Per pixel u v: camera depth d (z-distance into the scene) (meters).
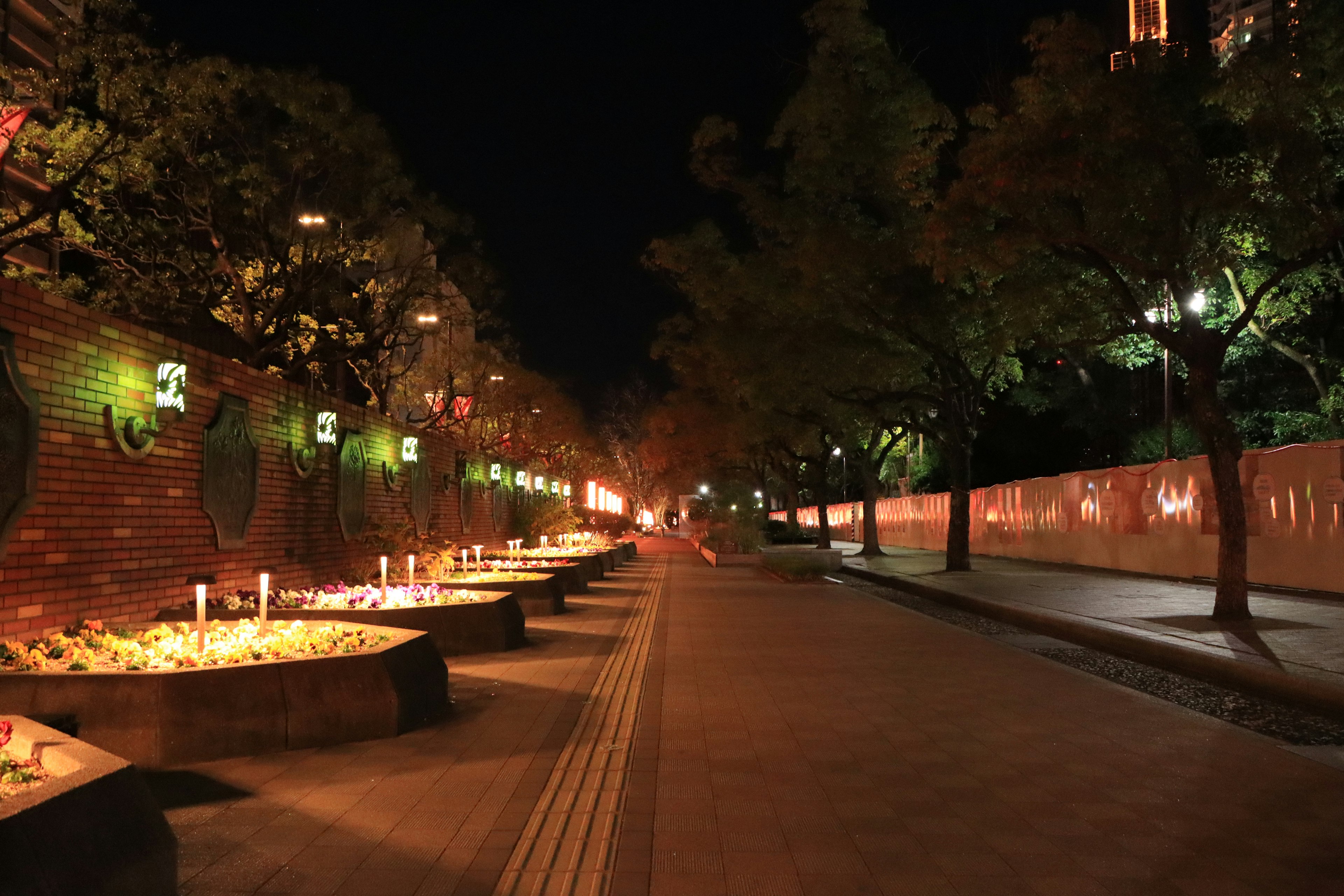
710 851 5.15
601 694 9.50
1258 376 31.16
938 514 42.72
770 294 23.73
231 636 8.53
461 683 10.04
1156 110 13.07
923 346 23.12
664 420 47.44
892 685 9.96
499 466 29.78
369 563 16.08
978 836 5.35
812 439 37.53
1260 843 5.20
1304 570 17.62
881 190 22.20
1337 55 12.51
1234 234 14.78
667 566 35.47
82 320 8.53
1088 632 13.66
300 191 19.52
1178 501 22.12
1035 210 13.76
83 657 7.29
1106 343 17.33
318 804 5.86
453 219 21.11
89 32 16.00
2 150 17.84
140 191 18.58
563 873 4.84
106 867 3.85
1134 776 6.51
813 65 21.72
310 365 25.66
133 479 9.34
